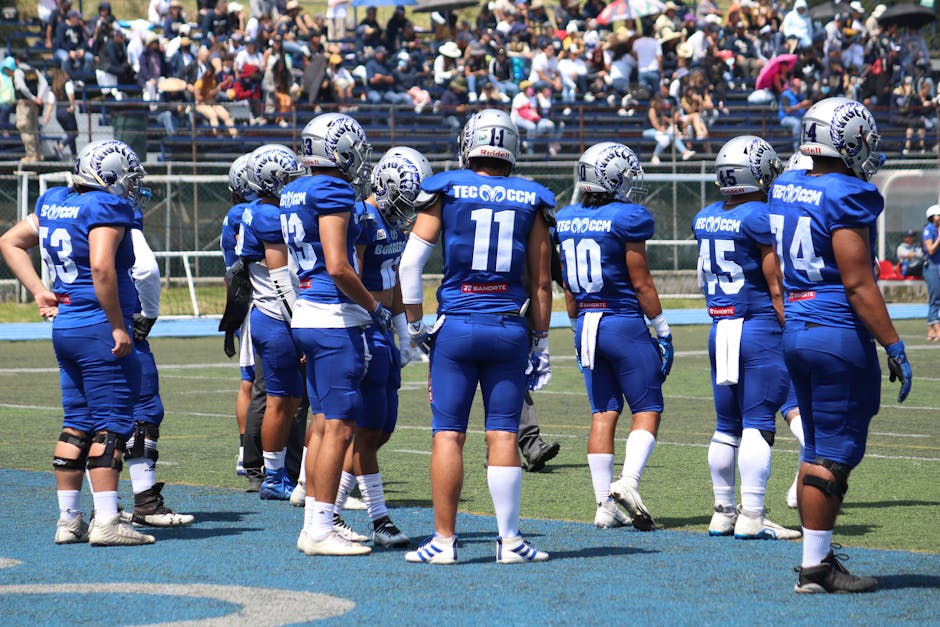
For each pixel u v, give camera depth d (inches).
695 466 1197.7
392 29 3836.1
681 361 2305.6
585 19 4077.3
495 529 885.8
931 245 2664.9
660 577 723.4
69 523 836.0
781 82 3907.5
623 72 3791.8
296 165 990.4
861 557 783.1
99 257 800.9
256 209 980.6
